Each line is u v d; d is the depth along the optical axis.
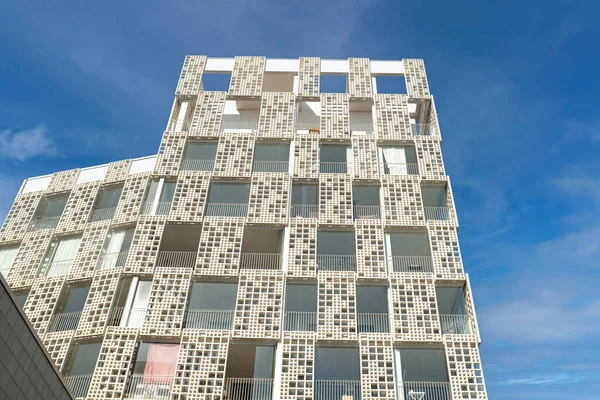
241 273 22.88
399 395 19.62
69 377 20.48
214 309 22.06
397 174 26.73
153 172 26.94
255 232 25.33
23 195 28.64
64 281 23.62
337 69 31.73
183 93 30.73
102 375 20.09
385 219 24.70
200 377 20.06
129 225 25.09
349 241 24.22
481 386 19.56
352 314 21.56
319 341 21.00
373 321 21.59
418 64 31.95
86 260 24.27
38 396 12.15
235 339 21.14
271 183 26.03
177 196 25.70
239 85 30.81
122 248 24.50
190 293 22.58
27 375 11.60
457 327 21.44
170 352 20.95
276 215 24.88
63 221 26.45
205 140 28.48
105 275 23.22
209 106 29.84
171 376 20.33
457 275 22.75
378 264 23.11
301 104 32.09
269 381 20.19
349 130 28.59
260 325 21.33
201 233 24.23
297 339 20.89
